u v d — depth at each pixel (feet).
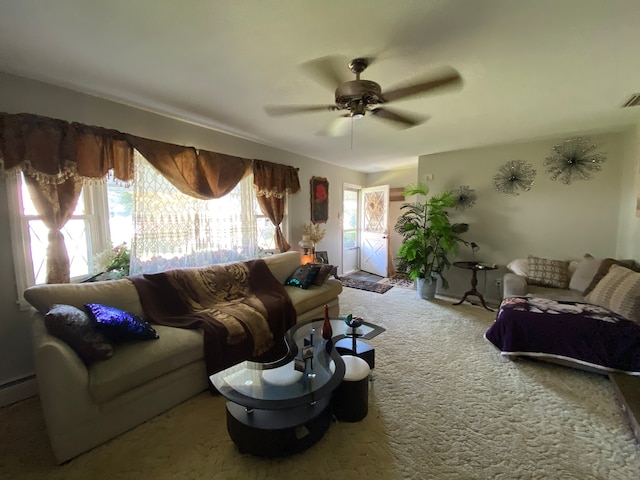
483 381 7.47
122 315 6.35
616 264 9.66
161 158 9.13
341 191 19.22
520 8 4.51
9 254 6.87
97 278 8.14
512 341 8.39
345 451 5.27
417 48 5.63
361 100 6.15
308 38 5.34
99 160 7.88
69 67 6.45
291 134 11.63
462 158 14.32
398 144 13.19
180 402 6.59
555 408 6.45
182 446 5.42
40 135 6.91
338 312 11.75
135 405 5.83
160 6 4.52
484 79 6.86
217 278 9.63
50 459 5.14
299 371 5.74
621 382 6.76
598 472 4.87
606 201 11.43
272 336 8.57
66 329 5.30
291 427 4.98
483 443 5.46
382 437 5.60
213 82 7.13
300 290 10.87
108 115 8.25
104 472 4.90
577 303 8.92
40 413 6.41
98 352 5.49
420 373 7.82
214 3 4.44
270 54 5.88
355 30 5.10
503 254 13.60
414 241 14.30
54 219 7.28
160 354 6.11
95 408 5.30
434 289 14.60
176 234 9.93
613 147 11.20
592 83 7.04
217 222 11.23
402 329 10.79
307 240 14.88
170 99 8.18
